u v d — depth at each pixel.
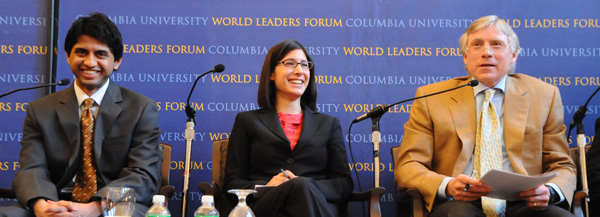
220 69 3.86
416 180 3.79
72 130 3.82
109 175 3.83
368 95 4.86
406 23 4.88
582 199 3.76
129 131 3.88
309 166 4.05
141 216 3.51
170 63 4.85
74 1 4.82
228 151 4.13
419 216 3.64
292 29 4.86
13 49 4.77
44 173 3.72
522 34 4.83
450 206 3.51
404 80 4.86
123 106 3.96
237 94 4.86
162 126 4.81
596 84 4.77
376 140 3.94
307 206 3.28
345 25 4.86
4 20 4.79
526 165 3.86
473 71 4.02
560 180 3.68
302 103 4.32
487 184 3.31
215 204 4.13
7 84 4.74
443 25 4.88
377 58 4.87
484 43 3.99
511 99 3.98
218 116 4.84
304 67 4.25
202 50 4.86
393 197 4.79
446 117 3.99
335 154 4.12
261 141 4.05
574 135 4.75
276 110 4.23
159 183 4.05
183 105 4.84
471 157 3.91
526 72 4.81
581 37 4.81
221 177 4.32
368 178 4.82
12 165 4.70
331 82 4.86
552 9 4.84
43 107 3.89
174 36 4.86
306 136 4.08
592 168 4.18
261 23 4.86
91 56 3.87
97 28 3.88
